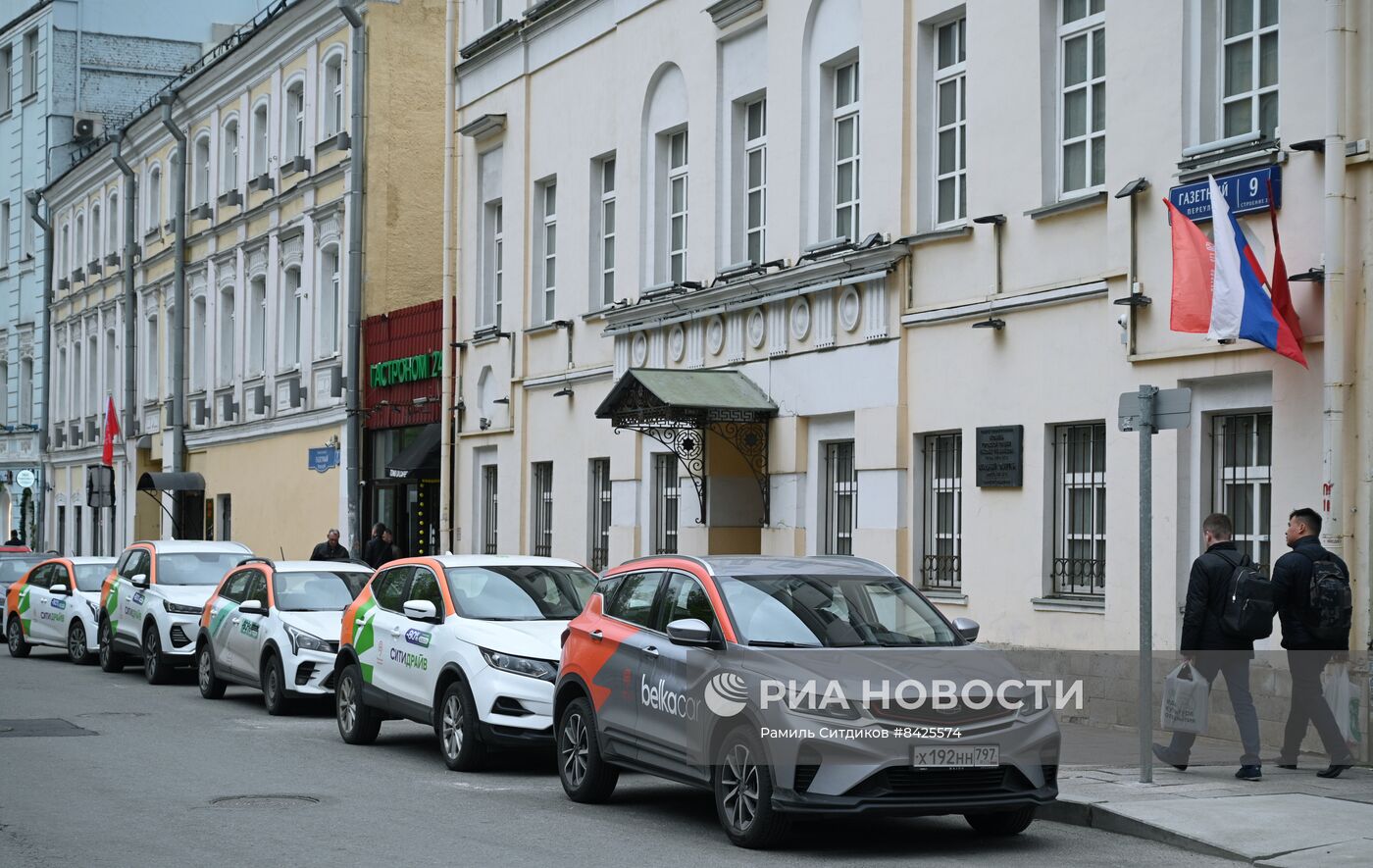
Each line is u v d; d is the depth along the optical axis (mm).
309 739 16188
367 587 16062
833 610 10992
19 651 27516
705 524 21094
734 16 21203
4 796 12398
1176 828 10211
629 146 23750
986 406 16719
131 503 47656
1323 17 13062
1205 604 12070
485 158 28516
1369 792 11305
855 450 18594
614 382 24016
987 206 16797
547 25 26125
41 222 55562
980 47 16953
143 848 10273
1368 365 12578
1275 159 13406
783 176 20234
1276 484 13367
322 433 35000
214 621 20188
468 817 11492
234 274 40344
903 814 9742
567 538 25375
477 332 28172
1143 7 14852
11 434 59031
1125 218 14945
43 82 55438
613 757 11719
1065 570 15875
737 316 21047
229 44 43312
